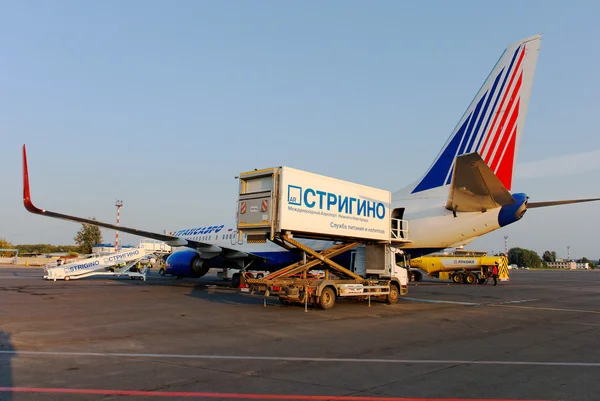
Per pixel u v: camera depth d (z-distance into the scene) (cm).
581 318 1596
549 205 2067
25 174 1931
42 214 2053
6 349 934
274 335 1140
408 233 2280
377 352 944
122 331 1173
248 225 1794
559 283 4478
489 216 2052
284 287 1723
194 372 755
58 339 1049
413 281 4591
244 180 1855
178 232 3953
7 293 2245
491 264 4134
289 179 1705
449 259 4441
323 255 1966
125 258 3562
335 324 1351
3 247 12050
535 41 1997
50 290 2462
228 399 610
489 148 2088
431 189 2300
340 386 679
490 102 2108
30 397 606
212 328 1238
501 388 678
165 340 1052
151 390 647
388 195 2191
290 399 612
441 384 697
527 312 1773
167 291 2459
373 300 2178
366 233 2009
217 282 3344
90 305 1753
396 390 661
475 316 1612
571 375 765
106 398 607
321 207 1817
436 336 1165
